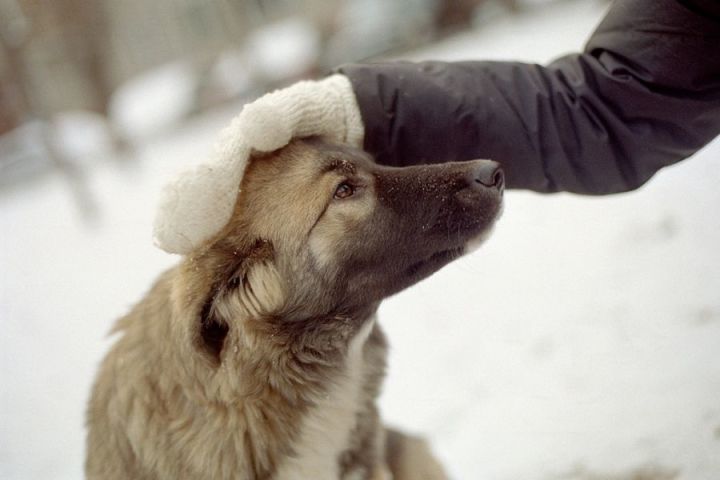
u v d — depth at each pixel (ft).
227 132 2.54
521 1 14.44
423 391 3.80
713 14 2.49
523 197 5.36
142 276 6.47
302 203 2.64
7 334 6.26
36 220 10.44
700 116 2.67
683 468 2.76
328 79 2.79
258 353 2.63
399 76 2.78
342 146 2.72
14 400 5.04
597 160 2.79
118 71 23.17
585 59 2.77
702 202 4.13
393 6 16.80
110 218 8.99
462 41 13.69
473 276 4.61
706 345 3.21
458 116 2.75
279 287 2.64
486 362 3.81
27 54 9.91
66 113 17.02
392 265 2.73
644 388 3.18
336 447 2.84
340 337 2.78
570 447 3.10
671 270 3.76
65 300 6.57
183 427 2.63
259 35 20.15
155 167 11.60
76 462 4.14
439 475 3.14
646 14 2.60
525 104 2.77
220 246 2.60
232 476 2.65
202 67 19.35
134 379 2.68
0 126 15.64
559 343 3.68
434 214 2.67
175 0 23.62
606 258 4.14
